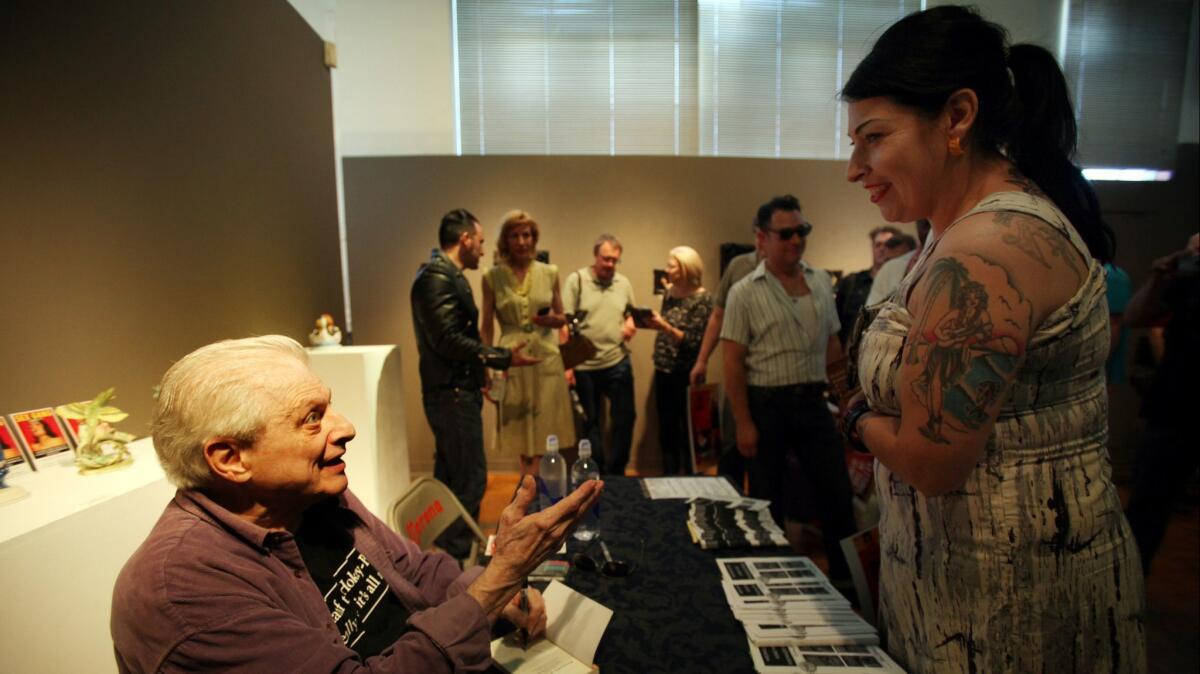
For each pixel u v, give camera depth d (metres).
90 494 1.05
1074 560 0.75
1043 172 0.79
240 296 2.03
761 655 1.00
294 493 0.86
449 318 2.40
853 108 0.84
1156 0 4.10
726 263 3.99
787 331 2.18
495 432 3.03
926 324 0.72
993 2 4.14
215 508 0.82
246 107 2.07
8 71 1.19
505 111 4.23
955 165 0.79
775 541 1.43
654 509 1.68
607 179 3.92
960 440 0.70
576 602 1.15
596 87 4.25
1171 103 4.18
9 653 0.83
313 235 2.62
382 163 3.85
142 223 1.56
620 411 3.52
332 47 2.77
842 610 1.13
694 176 3.95
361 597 1.02
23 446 1.17
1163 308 2.17
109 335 1.45
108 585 1.01
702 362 3.13
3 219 1.18
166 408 0.81
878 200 0.87
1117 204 3.88
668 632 1.08
